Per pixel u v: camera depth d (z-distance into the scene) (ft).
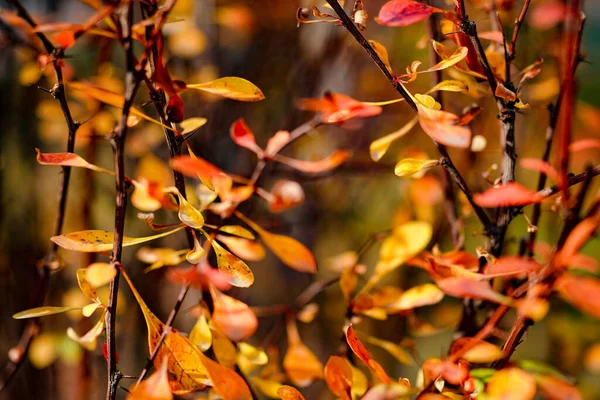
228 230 2.56
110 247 2.46
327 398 3.99
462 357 2.46
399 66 3.78
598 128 2.48
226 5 3.79
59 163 2.45
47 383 3.44
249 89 2.46
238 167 3.63
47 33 2.94
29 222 3.62
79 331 3.03
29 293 3.52
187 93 3.45
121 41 2.36
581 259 2.35
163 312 3.64
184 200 2.48
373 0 3.60
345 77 3.89
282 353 4.07
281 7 3.75
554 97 3.08
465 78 2.70
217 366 2.46
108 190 3.68
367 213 4.67
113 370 2.47
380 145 2.64
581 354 3.88
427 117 2.41
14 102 3.63
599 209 2.35
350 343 2.47
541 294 2.37
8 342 3.48
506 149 2.57
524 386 2.37
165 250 2.75
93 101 2.98
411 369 4.60
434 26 2.72
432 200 3.04
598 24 3.80
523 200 2.39
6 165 3.59
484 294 2.39
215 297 2.48
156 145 3.44
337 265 2.97
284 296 4.69
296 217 4.50
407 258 2.68
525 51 3.04
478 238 3.50
